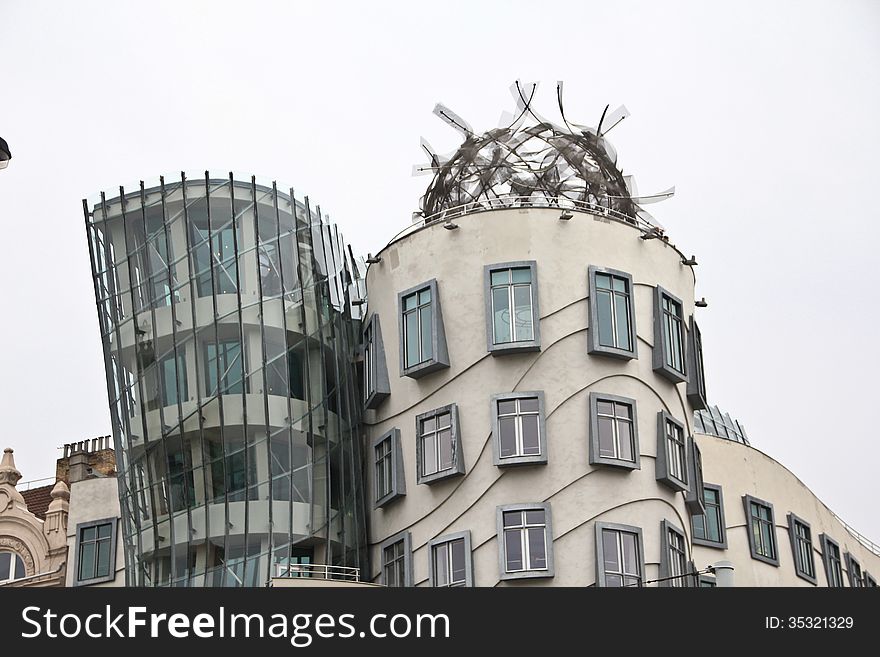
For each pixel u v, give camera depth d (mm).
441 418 48500
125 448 52094
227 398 50656
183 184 52031
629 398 48062
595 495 46656
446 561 47094
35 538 56812
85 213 53125
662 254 51250
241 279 51438
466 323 48844
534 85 52531
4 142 32812
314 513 50406
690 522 50250
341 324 53375
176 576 50188
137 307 51969
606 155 52469
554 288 48688
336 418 51875
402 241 51281
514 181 51719
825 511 68375
